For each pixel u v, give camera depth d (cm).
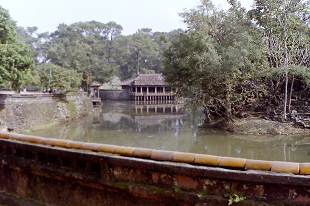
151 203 402
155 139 1636
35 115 1923
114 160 412
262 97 2148
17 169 522
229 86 1795
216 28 1927
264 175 335
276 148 1342
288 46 1997
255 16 2212
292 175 328
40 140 514
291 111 1858
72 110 2620
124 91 5972
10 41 1883
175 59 1998
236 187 360
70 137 1706
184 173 374
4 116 1638
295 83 2242
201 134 1756
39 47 6412
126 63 7688
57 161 483
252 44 1783
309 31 2188
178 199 382
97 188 443
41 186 500
